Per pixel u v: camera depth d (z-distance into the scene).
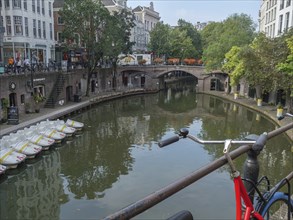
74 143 24.64
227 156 2.03
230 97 48.12
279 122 26.70
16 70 30.67
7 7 36.28
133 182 16.81
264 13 55.62
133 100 50.38
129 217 1.45
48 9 43.25
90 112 38.81
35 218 13.45
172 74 84.88
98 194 15.53
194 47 69.88
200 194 14.66
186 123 32.84
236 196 2.01
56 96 36.47
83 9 39.25
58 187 16.48
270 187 2.94
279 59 29.02
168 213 13.04
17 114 25.08
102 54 43.25
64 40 47.41
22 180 17.42
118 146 23.88
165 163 19.61
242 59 33.62
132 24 51.03
